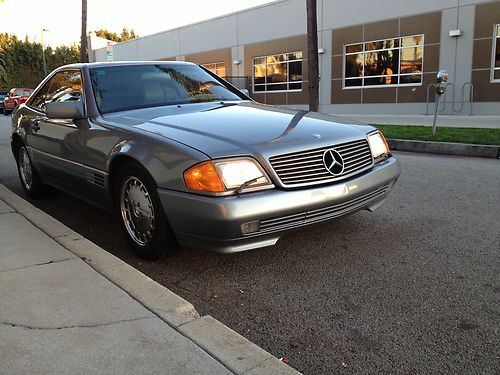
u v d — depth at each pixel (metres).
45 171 5.22
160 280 3.50
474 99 17.36
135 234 3.83
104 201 4.16
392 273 3.52
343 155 3.60
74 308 2.78
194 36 28.67
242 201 3.11
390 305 3.05
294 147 3.36
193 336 2.50
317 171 3.41
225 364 2.28
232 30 26.14
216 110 4.20
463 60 17.39
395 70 19.61
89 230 4.71
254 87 25.75
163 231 3.47
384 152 4.14
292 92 23.88
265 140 3.38
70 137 4.42
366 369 2.41
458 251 3.91
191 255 3.93
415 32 18.61
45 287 3.05
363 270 3.59
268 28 24.23
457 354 2.52
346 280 3.43
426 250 3.95
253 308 3.07
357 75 20.98
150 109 4.31
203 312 3.03
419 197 5.64
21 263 3.43
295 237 4.29
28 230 4.16
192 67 5.32
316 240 4.21
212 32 27.41
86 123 4.26
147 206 3.61
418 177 6.84
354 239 4.23
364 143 3.85
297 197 3.26
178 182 3.24
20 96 29.14
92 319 2.66
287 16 23.19
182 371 2.21
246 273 3.59
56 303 2.84
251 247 3.26
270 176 3.24
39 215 4.58
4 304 2.83
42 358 2.31
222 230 3.12
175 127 3.66
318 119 4.05
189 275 3.58
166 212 3.34
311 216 3.37
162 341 2.45
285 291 3.29
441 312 2.95
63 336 2.49
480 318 2.87
